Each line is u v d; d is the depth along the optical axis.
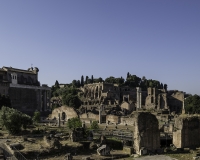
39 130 68.94
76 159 44.19
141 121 51.41
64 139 56.84
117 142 55.03
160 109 159.12
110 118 108.75
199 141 58.47
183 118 56.75
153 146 52.03
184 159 45.94
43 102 151.50
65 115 124.50
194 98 155.62
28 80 149.12
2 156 40.41
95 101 183.88
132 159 45.94
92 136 60.81
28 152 44.00
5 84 127.38
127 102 167.62
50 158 44.22
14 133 63.28
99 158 45.25
